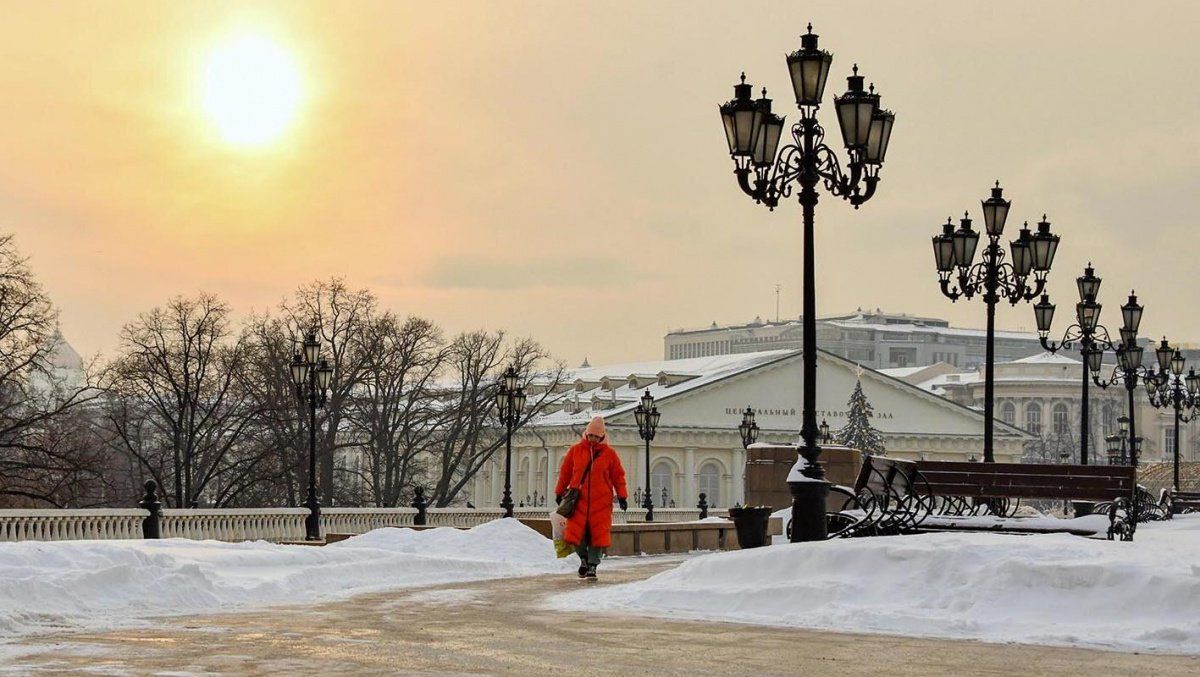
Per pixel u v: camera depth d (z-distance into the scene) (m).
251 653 28.97
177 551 47.59
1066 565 34.78
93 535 76.81
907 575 37.06
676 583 41.59
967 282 69.00
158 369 172.50
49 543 42.03
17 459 141.50
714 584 40.62
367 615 36.94
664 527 82.12
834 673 26.86
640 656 28.98
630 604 39.69
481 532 65.94
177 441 168.38
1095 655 29.48
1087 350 88.06
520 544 65.31
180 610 37.88
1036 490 51.81
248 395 183.38
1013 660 28.69
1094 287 88.06
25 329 136.88
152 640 30.98
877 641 31.67
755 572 40.12
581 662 28.06
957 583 36.06
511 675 26.27
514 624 34.78
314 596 42.94
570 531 51.12
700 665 27.78
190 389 174.50
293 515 95.12
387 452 193.38
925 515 50.62
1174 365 121.31
